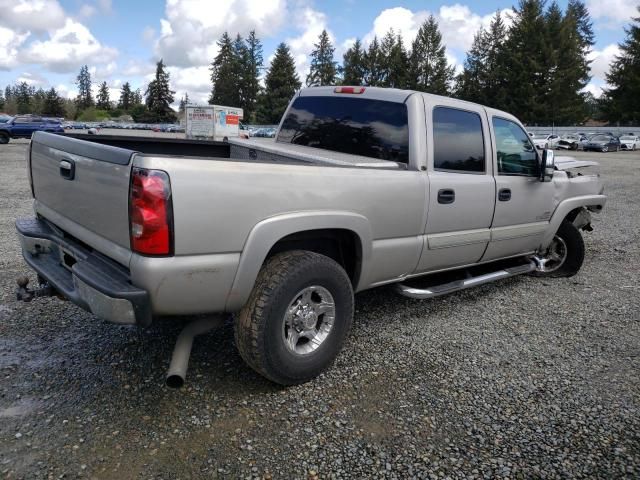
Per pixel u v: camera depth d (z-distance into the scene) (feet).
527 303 16.12
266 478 7.79
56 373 10.43
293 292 9.62
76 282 8.91
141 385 10.12
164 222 8.00
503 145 14.85
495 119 14.61
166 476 7.71
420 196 12.08
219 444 8.50
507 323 14.34
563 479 8.07
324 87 14.92
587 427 9.44
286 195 9.48
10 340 11.74
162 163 8.00
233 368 10.93
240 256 8.96
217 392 10.01
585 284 18.33
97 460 7.97
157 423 8.96
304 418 9.32
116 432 8.66
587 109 246.88
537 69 213.46
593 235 27.32
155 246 8.03
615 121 224.94
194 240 8.36
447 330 13.65
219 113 78.07
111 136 13.69
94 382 10.16
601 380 11.21
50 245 10.84
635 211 35.73
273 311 9.40
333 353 10.71
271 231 9.25
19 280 10.36
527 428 9.34
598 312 15.47
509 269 16.42
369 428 9.13
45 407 9.25
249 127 193.98
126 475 7.68
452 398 10.23
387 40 272.92
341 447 8.59
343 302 10.66
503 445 8.84
